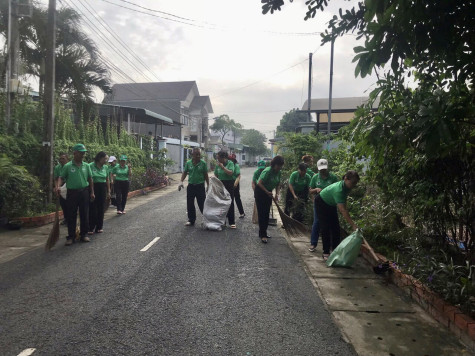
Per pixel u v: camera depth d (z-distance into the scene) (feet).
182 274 17.39
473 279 13.01
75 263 19.03
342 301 14.61
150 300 14.32
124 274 17.30
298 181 27.86
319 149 49.98
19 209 29.35
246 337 11.65
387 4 9.40
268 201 24.08
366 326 12.51
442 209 16.67
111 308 13.56
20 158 33.78
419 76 13.51
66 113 47.42
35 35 50.01
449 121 10.39
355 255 18.79
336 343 11.38
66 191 23.00
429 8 9.32
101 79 58.03
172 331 11.94
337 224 20.49
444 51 10.38
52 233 21.48
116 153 56.24
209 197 27.89
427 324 12.69
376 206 22.56
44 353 10.57
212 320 12.75
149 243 23.27
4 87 37.11
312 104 71.20
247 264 19.17
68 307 13.61
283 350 10.94
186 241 23.89
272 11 11.48
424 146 11.39
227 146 196.75
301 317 13.11
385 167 18.81
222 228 28.40
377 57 10.34
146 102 140.15
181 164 106.73
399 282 15.97
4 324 12.27
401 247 19.61
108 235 25.67
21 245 23.15
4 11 41.22
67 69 53.52
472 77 10.99
